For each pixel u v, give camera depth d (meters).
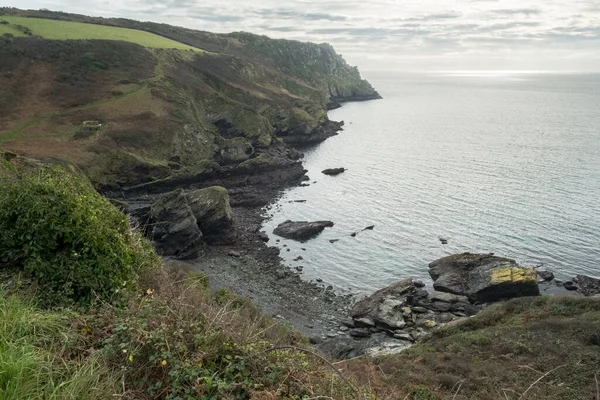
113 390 5.61
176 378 5.86
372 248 40.94
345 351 25.81
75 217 9.70
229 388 5.93
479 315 25.45
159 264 12.91
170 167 60.56
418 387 14.93
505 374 16.91
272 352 7.16
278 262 38.97
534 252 38.44
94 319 7.53
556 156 70.56
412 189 56.56
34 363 5.33
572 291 32.75
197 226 40.34
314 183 61.31
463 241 41.09
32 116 61.06
